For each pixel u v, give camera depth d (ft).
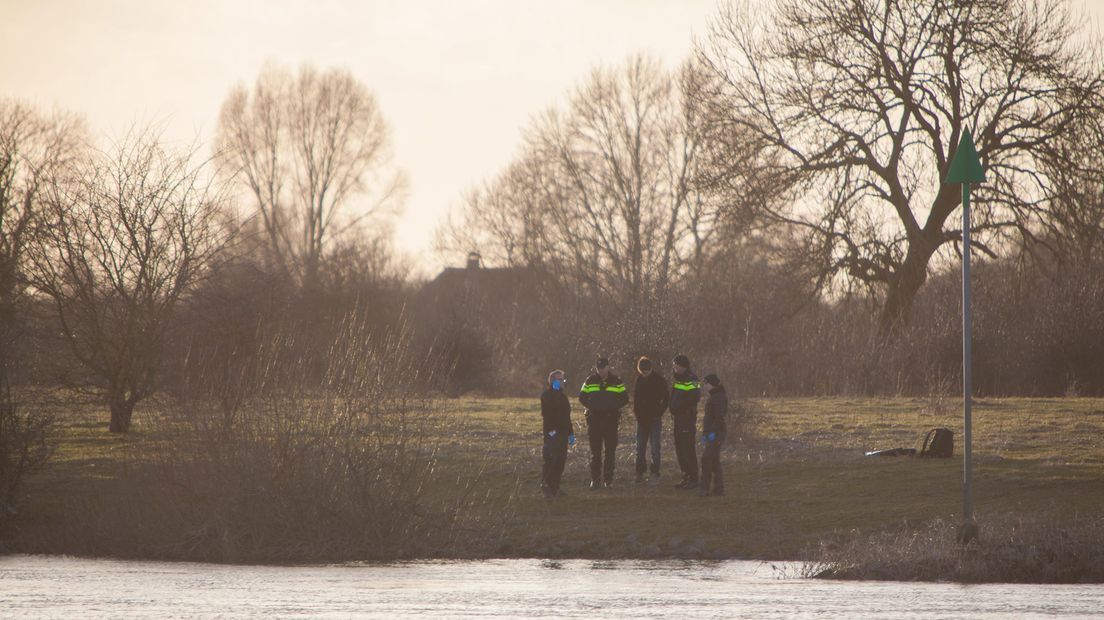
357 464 184.65
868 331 457.27
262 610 119.96
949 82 458.91
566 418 210.38
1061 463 227.20
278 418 188.44
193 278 300.61
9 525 190.90
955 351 432.25
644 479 222.69
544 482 209.67
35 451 204.64
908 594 133.08
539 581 145.18
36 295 295.48
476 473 230.07
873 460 238.07
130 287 298.35
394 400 192.85
